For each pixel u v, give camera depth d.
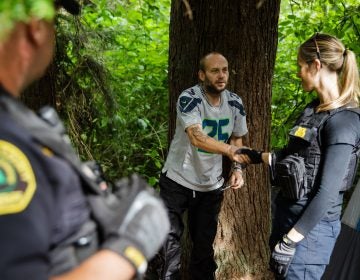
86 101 4.04
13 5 0.76
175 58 3.49
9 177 0.81
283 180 2.23
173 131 3.59
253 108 3.46
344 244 2.62
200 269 3.32
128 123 5.18
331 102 2.22
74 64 3.92
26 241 0.79
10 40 0.87
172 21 3.49
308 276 2.29
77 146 3.96
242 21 3.30
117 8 5.44
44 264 0.83
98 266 0.87
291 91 5.08
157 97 5.57
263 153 2.48
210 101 3.01
